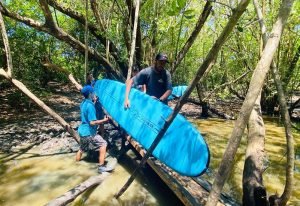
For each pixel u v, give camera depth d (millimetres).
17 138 6863
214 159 6164
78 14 8930
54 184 4668
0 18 5938
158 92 5578
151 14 8359
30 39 11227
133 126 5297
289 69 9773
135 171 3996
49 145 6496
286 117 2623
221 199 3658
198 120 10344
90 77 7727
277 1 7008
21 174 4992
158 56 5316
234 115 11531
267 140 7688
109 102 6504
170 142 4309
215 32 8805
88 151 5918
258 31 8203
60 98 12961
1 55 10000
